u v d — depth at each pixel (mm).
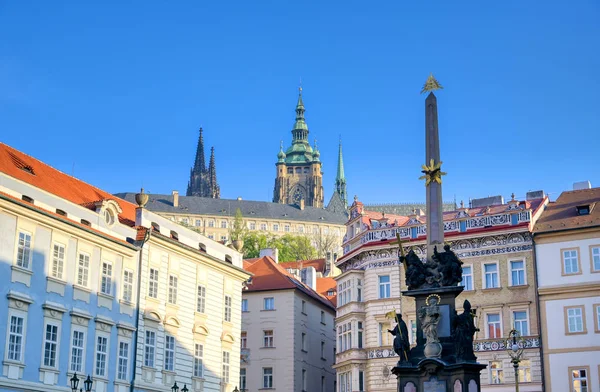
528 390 74875
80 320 61500
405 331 50125
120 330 65562
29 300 56875
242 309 99938
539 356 75250
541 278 77062
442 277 50062
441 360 47781
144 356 67875
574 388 73438
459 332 48594
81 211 63625
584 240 76312
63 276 60562
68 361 60000
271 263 103688
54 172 70438
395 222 85938
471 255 80312
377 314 83312
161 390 69000
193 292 75250
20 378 55594
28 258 57656
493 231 79250
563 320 75188
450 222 82000
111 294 65250
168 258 72312
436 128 54500
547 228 78000
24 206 56875
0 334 54500
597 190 84312
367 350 83188
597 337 73562
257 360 97500
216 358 77312
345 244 91500
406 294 50531
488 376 76688
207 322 76688
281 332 97500
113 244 65625
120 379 64875
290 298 98125
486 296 78688
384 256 84562
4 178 56781
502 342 76688
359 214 89875
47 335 58406
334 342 108375
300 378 97375
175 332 72062
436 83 55344
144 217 71250
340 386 86000
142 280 68625
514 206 80062
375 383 81688
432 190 53406
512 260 78688
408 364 48875
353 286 85688
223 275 80188
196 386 73812
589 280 75188
